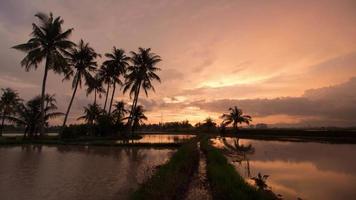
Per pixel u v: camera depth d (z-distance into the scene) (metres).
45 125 49.75
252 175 16.92
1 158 22.81
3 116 54.59
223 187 10.70
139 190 9.39
